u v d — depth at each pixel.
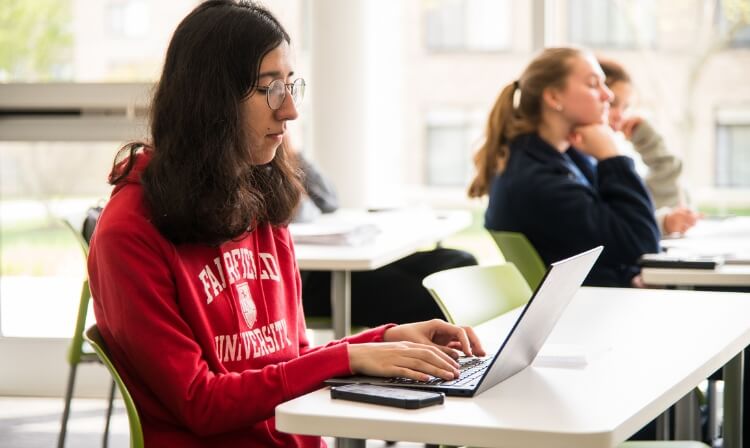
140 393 1.60
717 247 2.98
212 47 1.63
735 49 4.92
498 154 3.20
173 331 1.55
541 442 1.21
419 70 6.06
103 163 4.40
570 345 1.72
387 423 1.26
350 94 4.58
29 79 4.42
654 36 4.98
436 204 6.11
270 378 1.51
